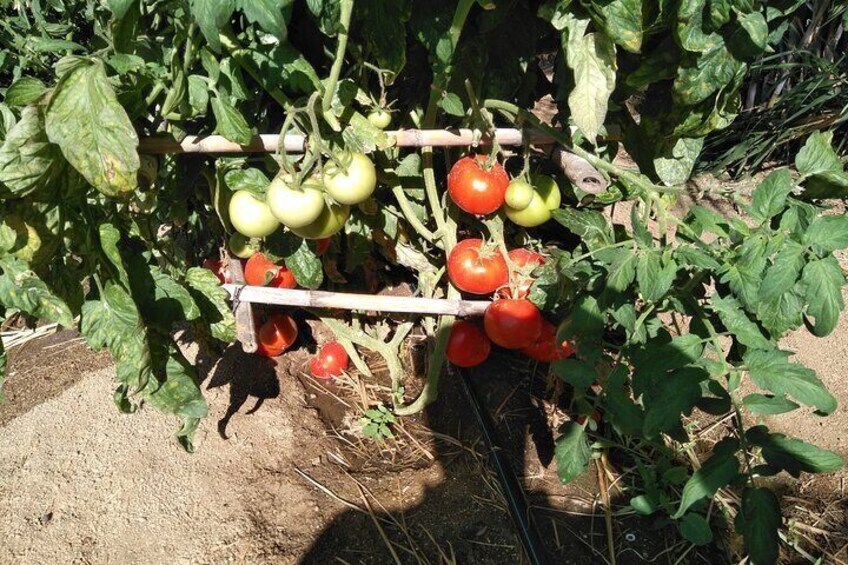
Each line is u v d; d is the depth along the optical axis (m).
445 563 1.99
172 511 2.09
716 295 1.58
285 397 2.43
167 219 2.16
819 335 1.41
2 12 2.33
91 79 1.34
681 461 2.18
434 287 2.20
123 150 1.35
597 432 2.24
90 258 1.56
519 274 1.95
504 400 2.38
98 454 2.23
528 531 1.98
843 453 2.24
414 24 1.66
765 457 1.37
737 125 3.30
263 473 2.21
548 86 2.17
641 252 1.53
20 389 2.47
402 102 2.06
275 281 2.14
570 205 2.32
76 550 2.00
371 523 2.10
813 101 3.07
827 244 1.41
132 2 1.36
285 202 1.51
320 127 1.72
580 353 1.66
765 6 1.63
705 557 1.98
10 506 2.10
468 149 2.06
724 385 2.16
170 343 1.73
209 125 1.77
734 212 3.06
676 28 1.49
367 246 2.12
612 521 2.06
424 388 2.26
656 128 1.84
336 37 1.68
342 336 2.34
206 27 1.29
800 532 2.05
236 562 1.99
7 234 1.39
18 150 1.31
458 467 2.24
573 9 1.50
